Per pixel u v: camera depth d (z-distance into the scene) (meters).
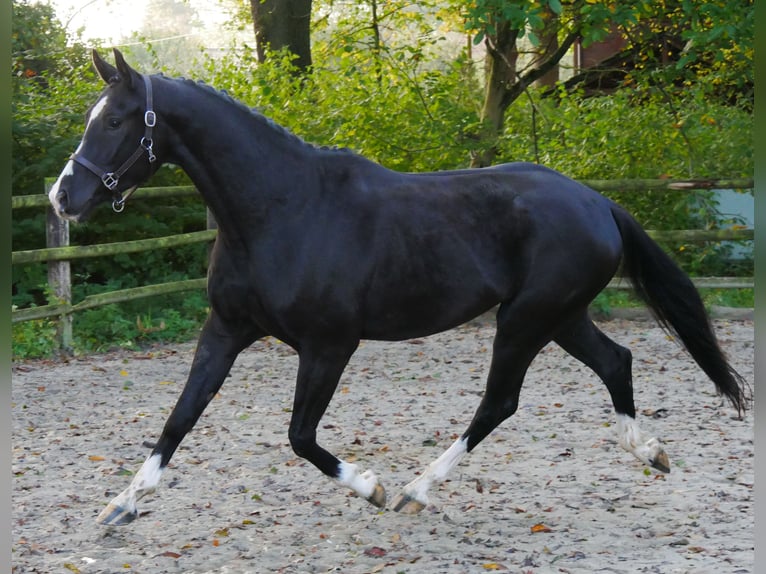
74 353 11.10
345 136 13.49
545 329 5.89
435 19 15.81
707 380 9.72
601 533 5.46
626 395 6.36
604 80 20.05
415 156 13.79
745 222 14.39
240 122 5.35
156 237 13.37
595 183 13.37
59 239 11.02
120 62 5.16
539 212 5.78
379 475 6.71
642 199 14.25
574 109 14.37
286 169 5.40
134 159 5.21
